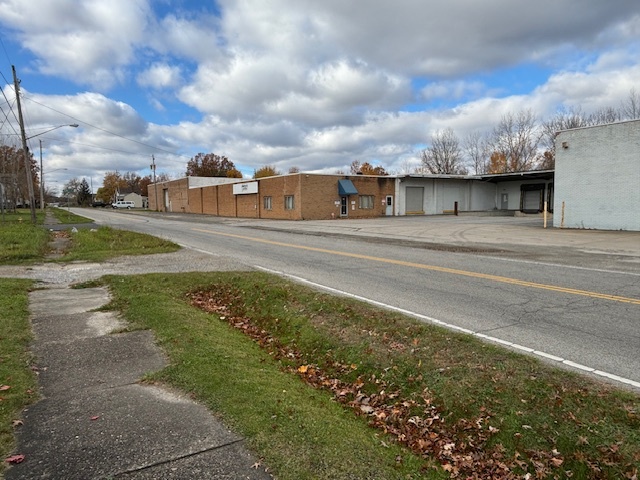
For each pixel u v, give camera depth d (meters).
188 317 6.28
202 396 3.65
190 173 97.56
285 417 3.38
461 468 3.19
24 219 35.91
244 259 12.33
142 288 8.03
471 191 49.25
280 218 40.44
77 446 2.87
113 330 5.54
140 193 130.88
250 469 2.66
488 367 4.36
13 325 5.56
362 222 32.03
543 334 5.37
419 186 45.62
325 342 5.61
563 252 13.44
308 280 9.03
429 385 4.26
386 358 4.90
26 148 27.02
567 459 3.11
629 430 3.25
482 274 9.58
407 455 3.28
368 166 80.12
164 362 4.47
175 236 20.52
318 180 38.56
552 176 43.62
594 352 4.74
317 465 2.77
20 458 2.70
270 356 5.41
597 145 21.81
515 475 3.06
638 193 20.34
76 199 128.75
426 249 14.53
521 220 32.78
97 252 13.70
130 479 2.53
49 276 9.52
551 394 3.80
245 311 7.32
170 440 2.96
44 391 3.76
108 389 3.81
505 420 3.59
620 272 9.73
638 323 5.77
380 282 8.77
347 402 4.31
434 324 5.76
